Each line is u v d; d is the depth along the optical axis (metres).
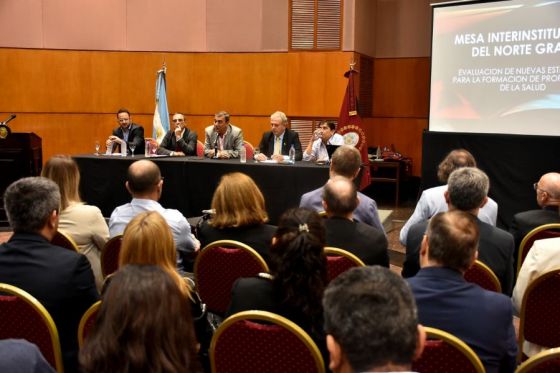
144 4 9.16
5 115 9.15
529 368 1.62
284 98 9.18
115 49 9.20
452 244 1.86
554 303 2.48
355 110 7.51
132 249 2.00
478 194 2.82
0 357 1.15
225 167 5.95
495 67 6.59
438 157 7.05
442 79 7.02
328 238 2.89
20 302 2.01
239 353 1.89
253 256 2.82
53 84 9.17
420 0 9.47
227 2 9.16
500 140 6.57
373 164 8.89
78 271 2.18
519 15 6.36
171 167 6.12
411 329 1.11
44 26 9.07
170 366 1.16
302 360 1.81
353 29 8.81
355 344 1.08
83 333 2.00
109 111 9.30
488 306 1.81
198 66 9.29
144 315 1.17
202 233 3.11
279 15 9.05
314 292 1.89
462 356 1.67
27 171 6.75
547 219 3.47
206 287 3.00
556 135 6.25
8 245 2.21
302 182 5.71
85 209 3.16
